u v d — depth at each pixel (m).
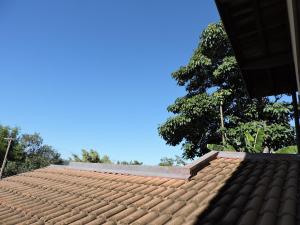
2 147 38.78
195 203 4.77
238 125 17.47
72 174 9.77
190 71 19.45
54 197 7.23
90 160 26.97
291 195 4.25
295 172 5.30
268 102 17.52
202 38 19.23
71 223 5.16
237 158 6.83
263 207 4.09
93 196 6.53
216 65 19.16
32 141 47.72
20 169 36.97
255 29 4.02
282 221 3.54
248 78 5.45
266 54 4.61
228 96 18.03
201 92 19.56
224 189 5.13
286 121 16.98
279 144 16.08
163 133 19.36
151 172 7.12
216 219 4.04
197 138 19.33
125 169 8.11
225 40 18.30
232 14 3.78
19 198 7.98
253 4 3.56
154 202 5.24
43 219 5.66
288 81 5.64
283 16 3.72
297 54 2.37
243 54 4.62
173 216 4.52
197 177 6.10
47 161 40.75
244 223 3.67
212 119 18.33
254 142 11.62
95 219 5.17
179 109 19.33
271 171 5.61
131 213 5.07
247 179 5.46
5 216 6.39
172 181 6.28
